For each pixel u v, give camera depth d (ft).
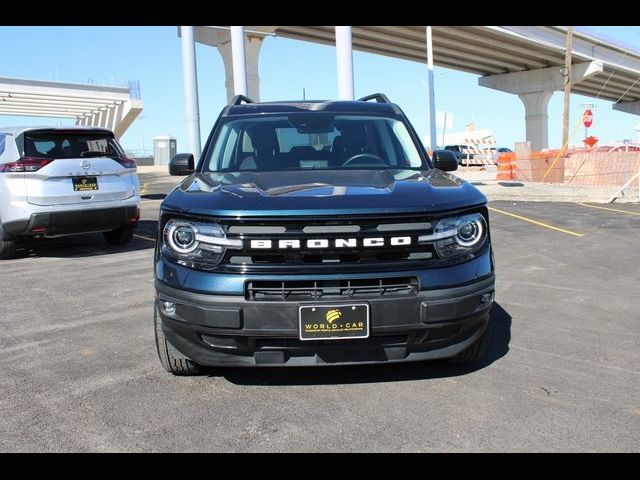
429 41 71.41
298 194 11.09
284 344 10.70
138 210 29.76
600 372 12.84
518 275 22.85
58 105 133.90
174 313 10.94
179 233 11.00
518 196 56.75
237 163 14.57
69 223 27.12
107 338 15.64
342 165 14.49
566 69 97.91
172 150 150.82
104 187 28.04
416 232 10.61
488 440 9.96
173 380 12.64
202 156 14.93
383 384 12.19
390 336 10.81
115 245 32.19
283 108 16.40
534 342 14.85
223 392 11.96
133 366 13.52
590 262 25.23
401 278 10.57
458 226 10.99
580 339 15.08
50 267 25.84
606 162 72.84
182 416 10.94
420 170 14.23
